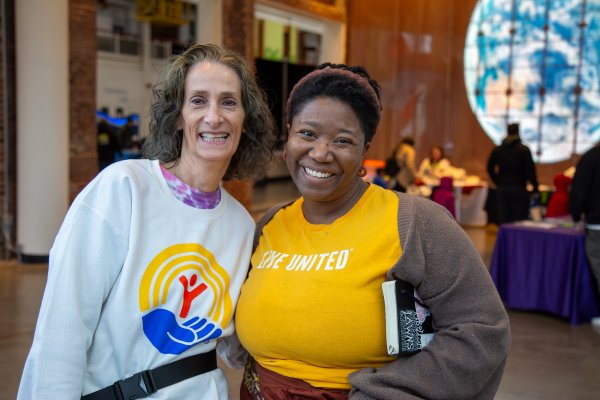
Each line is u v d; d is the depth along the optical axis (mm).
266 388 1493
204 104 1537
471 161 10977
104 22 17609
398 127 11477
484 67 10742
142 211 1444
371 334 1387
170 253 1463
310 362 1438
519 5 10367
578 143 10102
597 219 4922
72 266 1369
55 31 6164
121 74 18016
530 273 5285
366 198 1498
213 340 1532
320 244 1479
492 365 1325
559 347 4430
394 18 11289
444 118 11117
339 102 1413
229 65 1572
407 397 1312
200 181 1540
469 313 1356
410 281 1378
